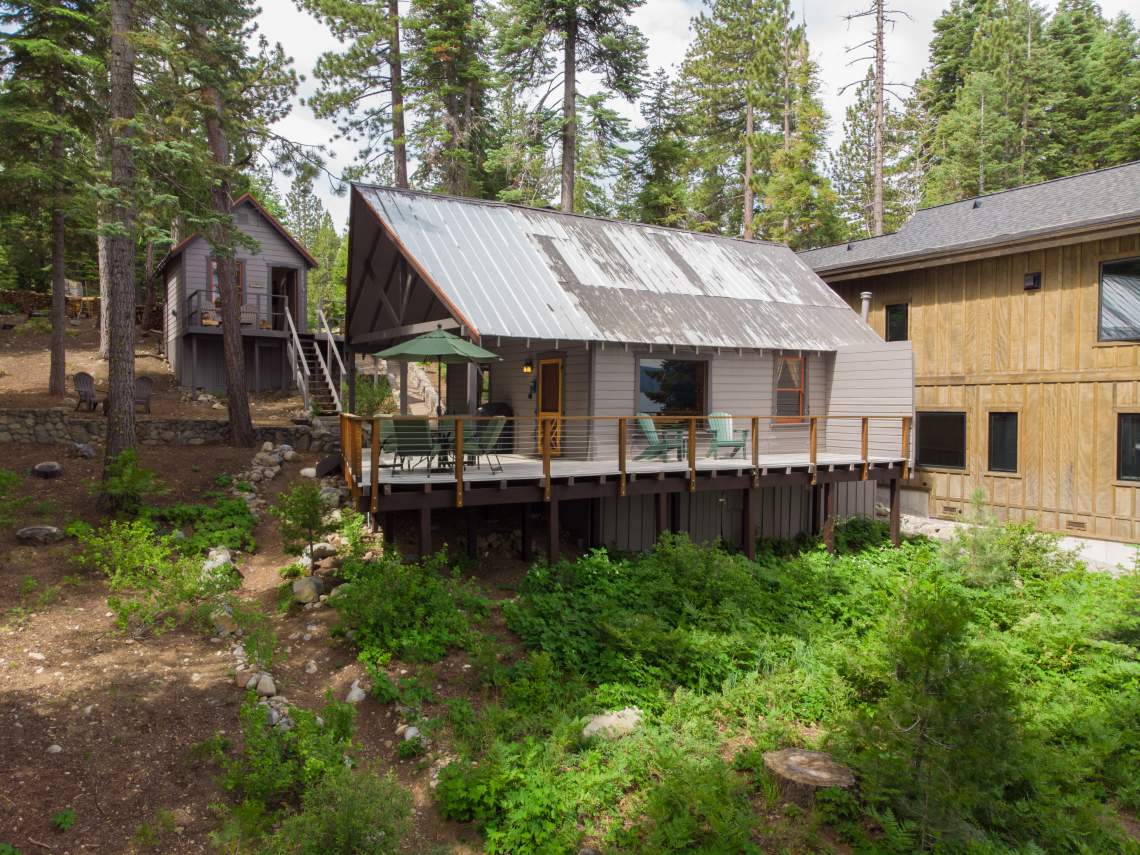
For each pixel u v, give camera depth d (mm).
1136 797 7145
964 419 16875
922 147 38688
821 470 14094
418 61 27438
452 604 9000
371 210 13750
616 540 13688
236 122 14602
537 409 15102
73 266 32844
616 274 15125
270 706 6840
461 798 6105
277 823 5562
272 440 16516
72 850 5121
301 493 10133
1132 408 13797
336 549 11117
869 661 7660
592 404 13500
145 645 7879
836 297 18297
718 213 38031
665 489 12219
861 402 16250
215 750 6203
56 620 8172
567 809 6082
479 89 28938
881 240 20391
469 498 10367
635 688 8266
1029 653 9984
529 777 6410
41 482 12547
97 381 20266
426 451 10594
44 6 15820
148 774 5945
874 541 15914
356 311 16469
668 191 31000
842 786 6383
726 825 5746
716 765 6680
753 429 13117
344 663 8039
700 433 14992
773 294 17219
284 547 9969
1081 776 6961
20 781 5621
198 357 21625
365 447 15734
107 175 17359
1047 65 32719
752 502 13453
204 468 14164
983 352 16500
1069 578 12164
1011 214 17500
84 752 6055
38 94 16344
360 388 20781
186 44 13992
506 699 7621
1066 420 14914
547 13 24125
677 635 8891
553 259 14648
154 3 13461
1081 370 14641
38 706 6520
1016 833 6270
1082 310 14656
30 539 10125
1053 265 15141
